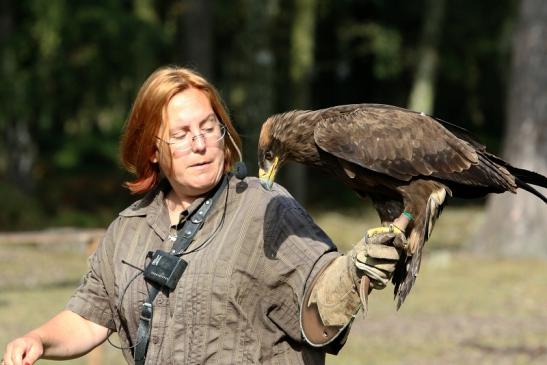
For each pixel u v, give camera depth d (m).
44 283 16.22
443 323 12.66
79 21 27.88
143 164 4.47
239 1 32.16
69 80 28.78
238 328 4.15
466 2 36.62
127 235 4.46
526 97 19.56
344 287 3.96
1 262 18.27
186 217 4.34
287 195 4.38
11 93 28.12
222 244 4.21
